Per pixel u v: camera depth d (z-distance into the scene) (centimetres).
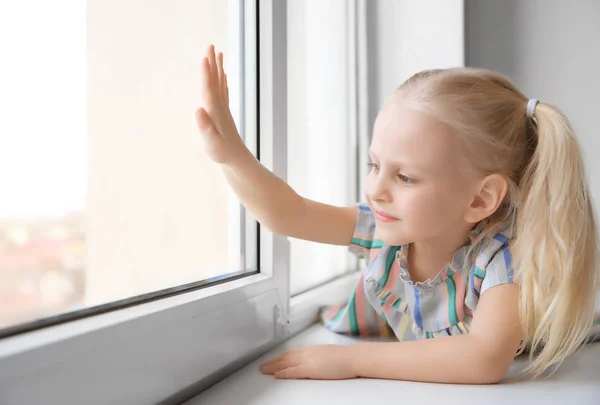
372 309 86
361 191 128
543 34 128
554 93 128
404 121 65
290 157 95
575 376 67
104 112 60
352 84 128
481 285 70
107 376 45
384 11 130
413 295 78
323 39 112
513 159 70
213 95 62
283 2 80
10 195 49
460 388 60
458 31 124
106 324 46
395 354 63
